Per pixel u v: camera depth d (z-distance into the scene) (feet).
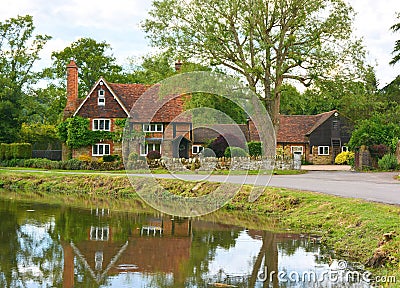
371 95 181.98
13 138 181.27
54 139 188.75
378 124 137.08
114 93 159.94
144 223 65.41
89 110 159.43
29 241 54.29
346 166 171.12
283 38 120.67
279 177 102.99
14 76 184.96
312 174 116.26
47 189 110.32
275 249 48.26
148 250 49.80
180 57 121.90
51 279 40.14
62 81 223.92
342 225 52.31
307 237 53.26
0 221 67.10
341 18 118.93
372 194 65.87
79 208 80.02
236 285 37.93
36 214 73.56
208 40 118.62
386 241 41.73
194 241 53.26
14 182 118.21
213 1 118.93
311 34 120.26
